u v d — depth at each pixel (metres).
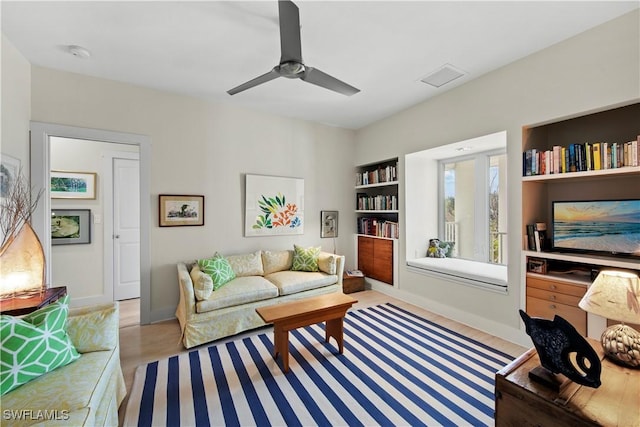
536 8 1.91
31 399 1.21
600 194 2.43
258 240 3.89
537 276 2.46
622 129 2.32
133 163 4.04
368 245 4.56
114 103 2.96
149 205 3.15
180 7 1.90
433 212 4.16
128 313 3.46
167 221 3.25
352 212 4.85
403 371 2.18
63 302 1.64
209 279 2.72
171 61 2.60
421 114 3.60
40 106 2.63
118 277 3.93
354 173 4.86
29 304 1.88
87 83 2.84
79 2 1.83
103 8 1.89
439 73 2.84
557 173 2.35
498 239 3.54
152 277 3.17
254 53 2.47
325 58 2.55
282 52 1.78
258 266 3.61
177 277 3.31
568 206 2.43
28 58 2.51
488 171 3.64
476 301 2.99
